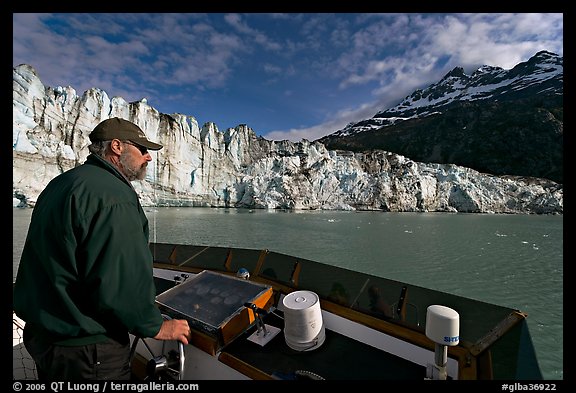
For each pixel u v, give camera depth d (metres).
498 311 2.60
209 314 2.82
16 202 48.81
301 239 34.47
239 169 81.19
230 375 2.48
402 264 24.48
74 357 1.87
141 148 2.32
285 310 2.63
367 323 2.88
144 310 1.90
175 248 4.79
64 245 1.77
